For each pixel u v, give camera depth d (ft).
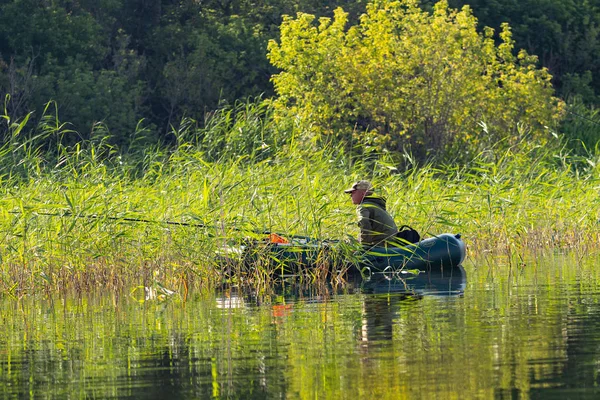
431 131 202.18
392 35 207.31
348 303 75.31
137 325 67.92
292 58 206.28
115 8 312.09
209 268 94.68
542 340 55.52
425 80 202.90
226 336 61.46
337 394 45.44
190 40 305.12
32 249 92.79
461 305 70.79
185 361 54.24
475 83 204.23
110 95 274.57
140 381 49.88
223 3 335.06
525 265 99.30
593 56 324.80
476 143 202.18
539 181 131.54
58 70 280.72
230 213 98.02
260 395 45.96
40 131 264.11
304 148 139.13
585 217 120.88
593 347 53.16
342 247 95.71
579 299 71.67
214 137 127.13
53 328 67.87
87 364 54.54
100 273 94.12
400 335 58.80
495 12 320.29
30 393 48.32
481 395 44.21
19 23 284.61
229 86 301.02
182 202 102.68
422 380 47.19
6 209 97.66
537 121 210.18
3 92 265.95
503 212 114.73
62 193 102.17
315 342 57.88
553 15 324.39
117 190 102.42
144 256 95.20
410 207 115.03
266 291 87.51
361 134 201.77
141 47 320.91
